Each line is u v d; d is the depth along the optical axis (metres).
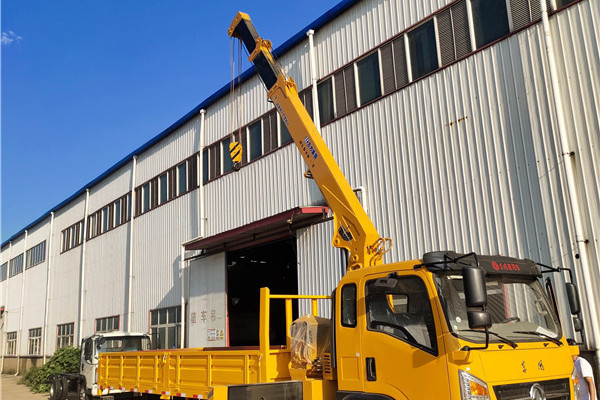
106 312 25.05
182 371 9.10
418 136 11.78
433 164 11.37
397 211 11.97
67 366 23.44
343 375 6.09
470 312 4.71
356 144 13.27
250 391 6.40
